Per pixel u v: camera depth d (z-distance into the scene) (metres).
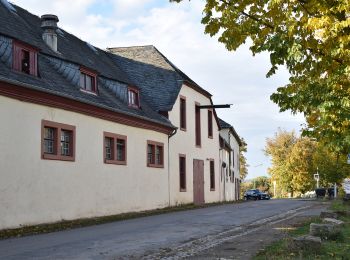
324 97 8.31
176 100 31.52
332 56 7.90
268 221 18.45
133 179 25.22
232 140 51.75
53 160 18.62
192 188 33.94
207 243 12.43
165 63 33.59
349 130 8.77
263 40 8.55
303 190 70.50
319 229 11.46
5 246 12.11
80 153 20.50
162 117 30.03
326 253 9.51
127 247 11.77
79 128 20.47
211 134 39.00
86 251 11.13
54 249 11.46
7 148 16.20
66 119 19.58
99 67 27.20
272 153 84.94
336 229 11.52
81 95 20.84
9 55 17.27
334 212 16.88
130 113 24.36
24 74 17.73
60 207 18.95
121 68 32.75
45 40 23.06
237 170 57.28
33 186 17.42
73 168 19.92
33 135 17.53
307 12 7.78
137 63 33.44
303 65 8.21
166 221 19.08
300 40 7.75
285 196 79.88
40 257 10.29
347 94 8.27
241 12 8.70
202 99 36.81
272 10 8.11
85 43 30.47
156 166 28.14
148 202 26.86
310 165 67.69
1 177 15.88
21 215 16.73
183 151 32.53
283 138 85.06
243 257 9.95
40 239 13.52
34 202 17.44
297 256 9.27
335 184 37.47
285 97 8.95
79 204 20.27
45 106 18.28
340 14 7.50
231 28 8.81
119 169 23.78
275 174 83.19
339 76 8.20
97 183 21.72
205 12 8.87
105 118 22.56
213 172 39.19
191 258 10.03
